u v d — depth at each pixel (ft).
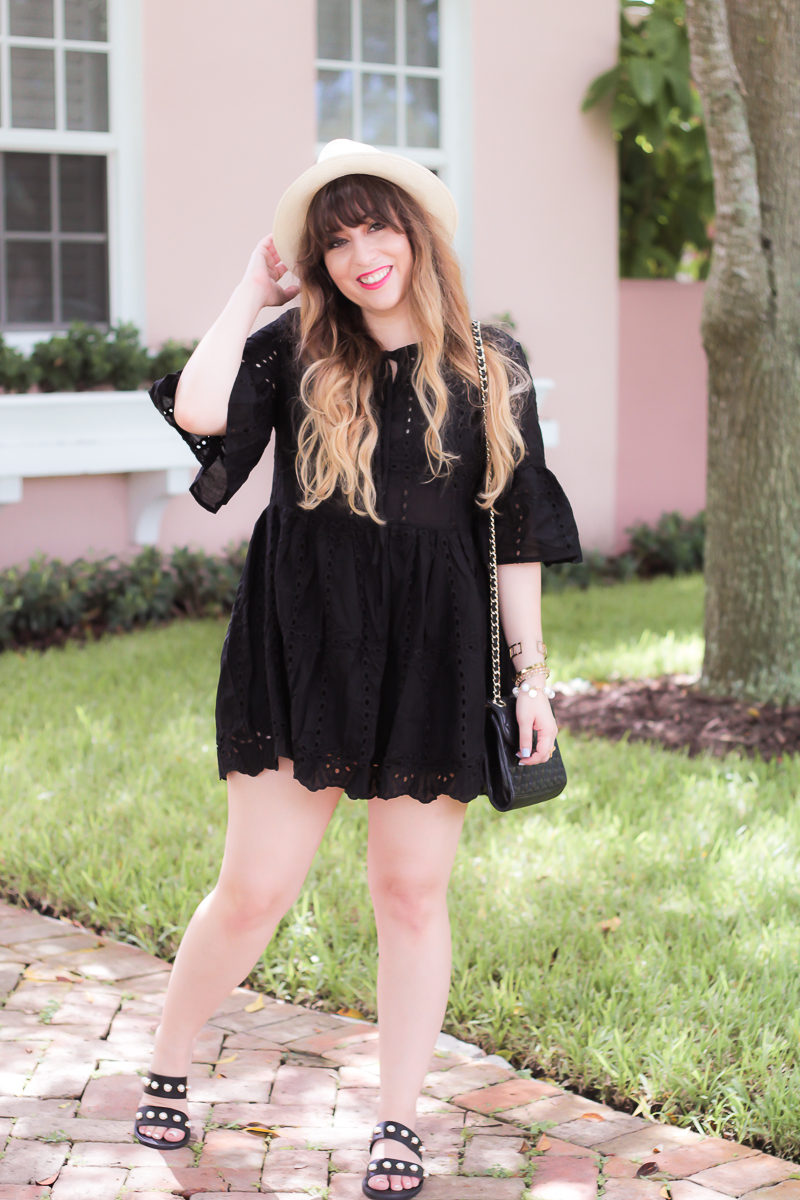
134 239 25.90
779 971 10.82
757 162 18.20
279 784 8.15
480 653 8.11
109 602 24.99
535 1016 10.27
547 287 30.32
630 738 17.97
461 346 8.20
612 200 30.81
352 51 28.12
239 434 8.07
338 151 8.18
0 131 24.63
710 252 35.19
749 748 17.48
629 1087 9.39
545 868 13.06
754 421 18.72
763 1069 9.36
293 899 8.40
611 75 29.71
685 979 10.66
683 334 33.37
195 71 25.82
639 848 13.56
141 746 16.78
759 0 17.93
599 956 11.18
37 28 24.79
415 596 8.00
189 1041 8.71
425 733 8.00
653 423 33.24
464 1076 9.62
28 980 11.04
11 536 25.13
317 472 7.93
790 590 18.94
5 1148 8.55
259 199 26.71
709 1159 8.54
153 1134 8.62
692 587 29.55
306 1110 9.16
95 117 25.49
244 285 8.24
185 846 13.37
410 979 8.32
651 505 33.47
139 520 25.96
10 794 14.97
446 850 8.25
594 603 27.27
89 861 13.07
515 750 8.30
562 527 8.35
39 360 24.12
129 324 25.02
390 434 8.07
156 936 11.93
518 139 29.50
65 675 20.44
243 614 8.27
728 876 12.87
